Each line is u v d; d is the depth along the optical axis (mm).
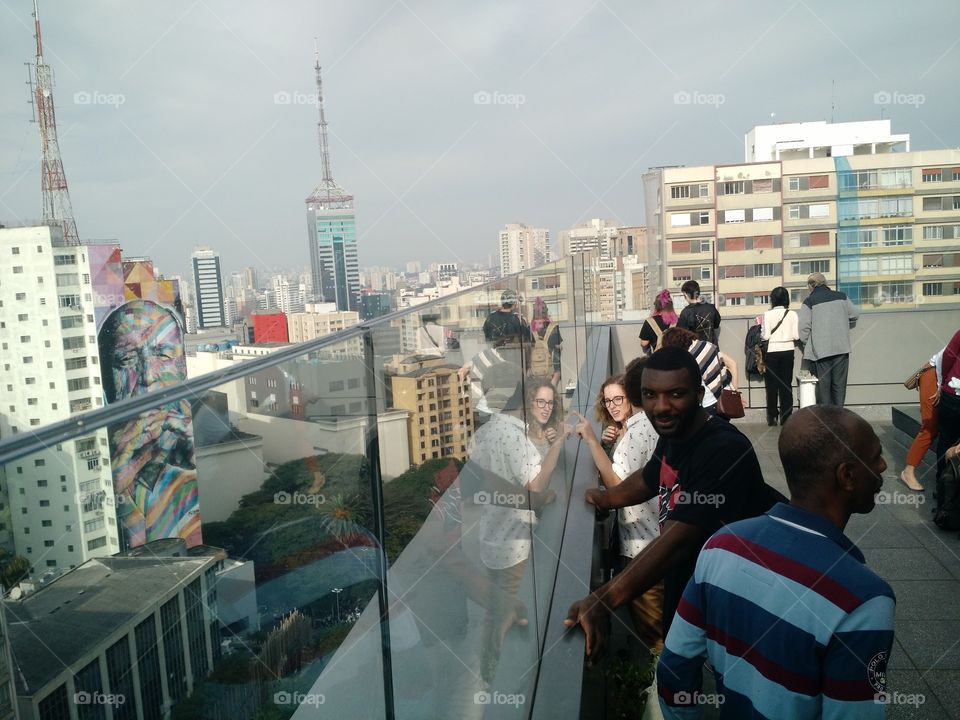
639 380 3361
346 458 1176
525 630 2232
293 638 944
